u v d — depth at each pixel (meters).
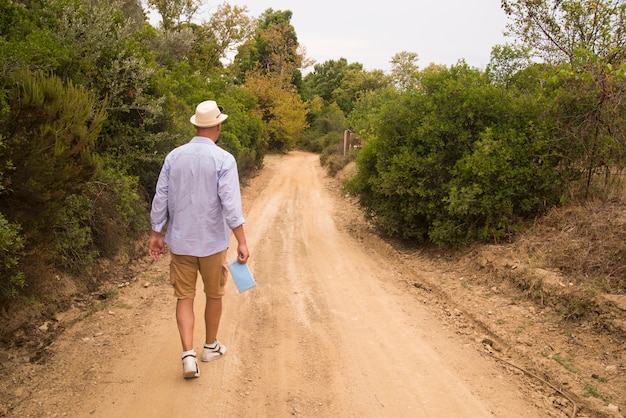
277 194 18.77
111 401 3.97
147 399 4.02
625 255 6.07
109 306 6.14
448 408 4.07
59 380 4.28
